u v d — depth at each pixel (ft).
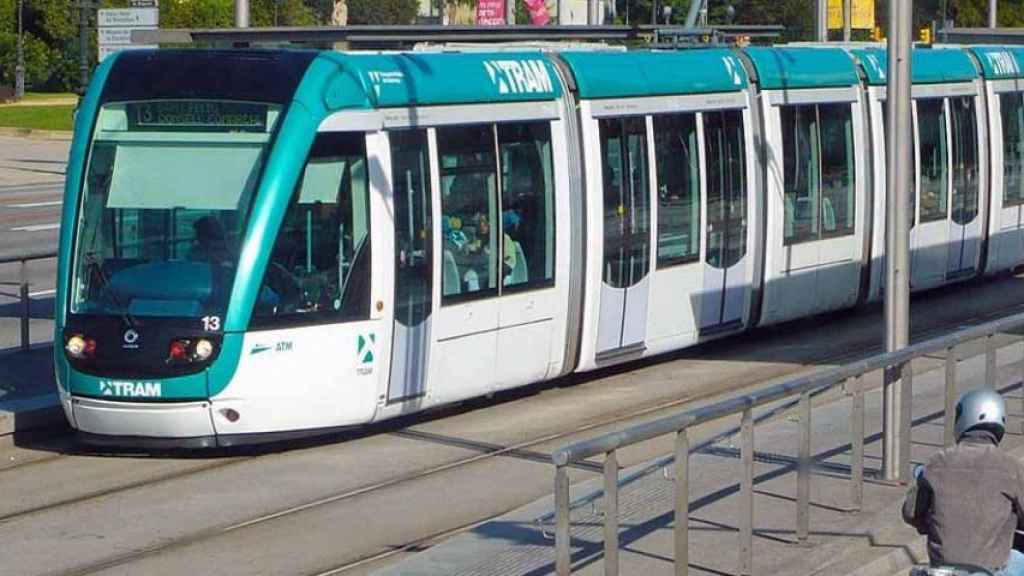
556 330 63.31
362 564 41.14
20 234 133.49
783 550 37.78
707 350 78.07
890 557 37.76
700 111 71.56
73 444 56.29
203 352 51.39
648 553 36.37
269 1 260.42
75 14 330.13
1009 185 100.12
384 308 54.75
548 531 40.19
